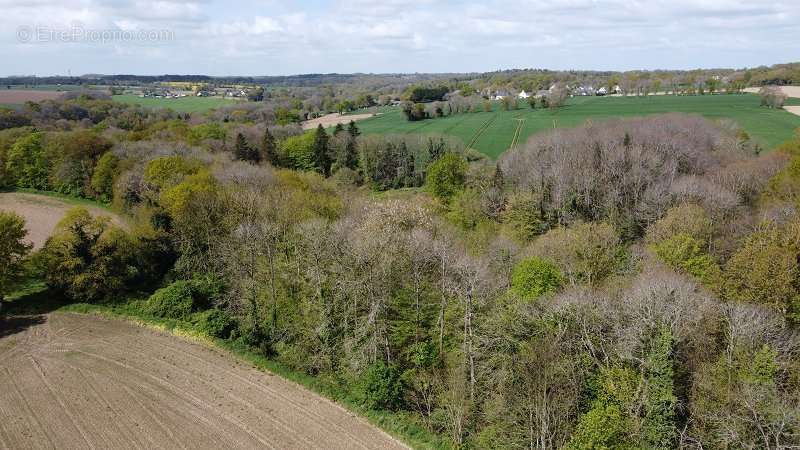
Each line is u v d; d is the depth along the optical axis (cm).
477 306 5012
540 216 8156
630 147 9131
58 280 6312
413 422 4338
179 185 7594
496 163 10919
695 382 3816
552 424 3747
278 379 4900
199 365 5091
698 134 10250
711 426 3616
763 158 8356
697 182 7456
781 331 4041
